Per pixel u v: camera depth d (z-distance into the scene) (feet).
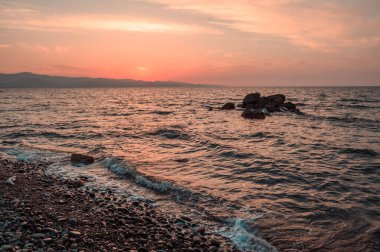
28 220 25.72
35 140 70.69
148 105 211.61
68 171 44.50
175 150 59.26
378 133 80.53
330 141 68.33
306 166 46.73
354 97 292.81
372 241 23.81
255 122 105.40
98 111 156.87
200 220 28.02
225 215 28.99
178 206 31.40
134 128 90.12
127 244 22.77
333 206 30.78
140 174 41.11
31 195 32.76
